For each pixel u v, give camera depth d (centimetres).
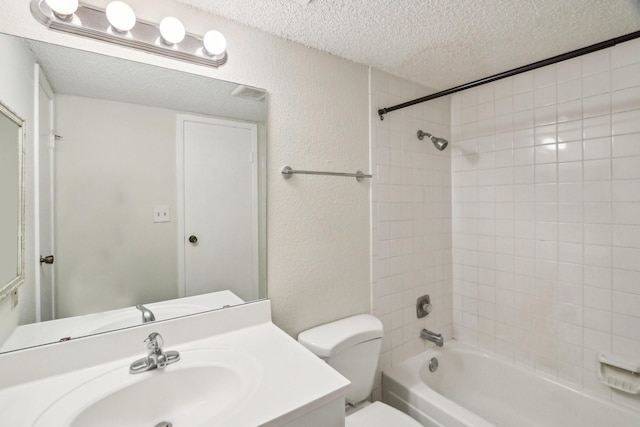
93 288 101
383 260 179
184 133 116
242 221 129
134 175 107
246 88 129
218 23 121
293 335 144
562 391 165
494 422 179
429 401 153
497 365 192
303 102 146
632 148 144
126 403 88
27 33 91
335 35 138
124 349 102
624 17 126
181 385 96
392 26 131
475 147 207
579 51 100
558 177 169
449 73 182
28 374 89
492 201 198
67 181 97
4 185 89
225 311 122
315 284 151
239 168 128
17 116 90
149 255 110
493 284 199
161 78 112
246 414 74
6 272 89
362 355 145
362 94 169
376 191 175
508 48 151
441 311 213
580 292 162
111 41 101
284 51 139
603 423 150
